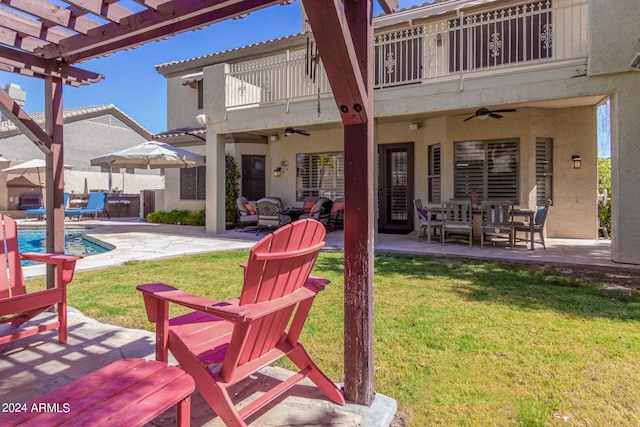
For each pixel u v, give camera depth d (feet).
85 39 10.44
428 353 9.07
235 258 21.71
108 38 10.05
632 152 18.67
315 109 28.07
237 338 5.55
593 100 24.99
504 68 22.18
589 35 19.52
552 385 7.61
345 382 7.10
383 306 12.60
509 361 8.64
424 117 31.42
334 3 5.65
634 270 17.61
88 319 11.34
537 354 8.96
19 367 8.26
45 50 11.37
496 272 17.62
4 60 10.59
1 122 58.13
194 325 7.21
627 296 13.51
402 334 10.20
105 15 9.17
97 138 66.74
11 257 10.23
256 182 41.50
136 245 26.63
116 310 12.16
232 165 39.63
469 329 10.52
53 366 8.32
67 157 62.23
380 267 18.85
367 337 6.91
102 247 28.91
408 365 8.50
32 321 11.18
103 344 9.49
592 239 27.68
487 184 28.81
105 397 4.21
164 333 6.34
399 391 7.48
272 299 6.07
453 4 30.42
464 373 8.12
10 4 8.52
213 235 32.27
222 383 5.71
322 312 12.16
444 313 11.85
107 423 3.74
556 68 20.57
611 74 19.16
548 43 25.67
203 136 41.63
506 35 28.96
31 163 46.09
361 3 6.89
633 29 18.52
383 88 26.30
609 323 10.87
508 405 6.95
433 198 32.55
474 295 13.82
